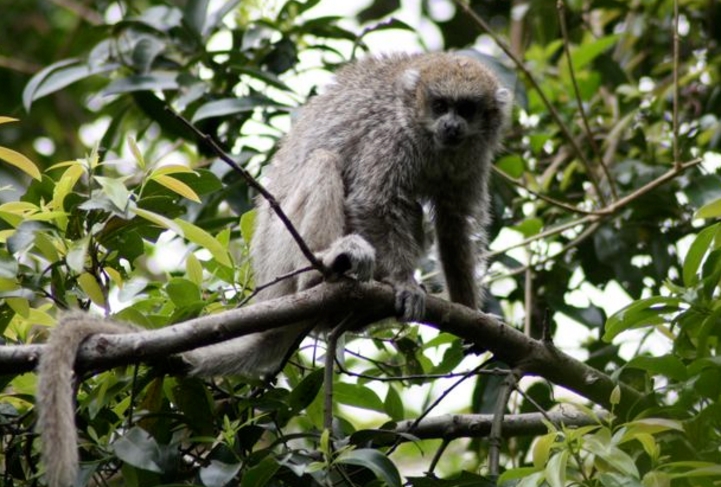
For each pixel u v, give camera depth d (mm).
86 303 10219
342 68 13594
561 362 10672
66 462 8141
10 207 9555
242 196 13695
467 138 13031
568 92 15641
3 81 19938
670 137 15102
